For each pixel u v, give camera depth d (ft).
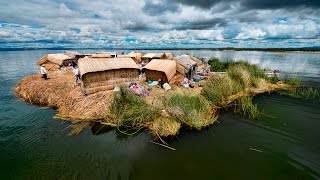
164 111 53.93
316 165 37.37
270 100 71.41
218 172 35.88
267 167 37.06
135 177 34.94
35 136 49.24
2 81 113.60
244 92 76.07
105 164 38.75
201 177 34.71
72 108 61.57
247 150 42.34
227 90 71.56
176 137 47.42
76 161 39.86
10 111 64.34
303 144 44.27
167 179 34.42
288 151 41.83
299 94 77.56
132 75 76.43
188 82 80.38
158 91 70.54
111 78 71.61
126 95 56.03
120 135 49.03
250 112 59.77
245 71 86.58
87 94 67.26
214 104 64.03
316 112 60.95
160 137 46.91
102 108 58.29
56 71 114.21
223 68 116.06
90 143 46.16
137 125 51.37
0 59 307.58
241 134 48.60
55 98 68.69
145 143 45.50
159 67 79.56
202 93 68.13
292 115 58.85
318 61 241.35
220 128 51.52
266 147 43.29
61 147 44.68
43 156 41.52
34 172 36.86
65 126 53.78
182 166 37.65
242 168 36.81
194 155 40.86
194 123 50.34
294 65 187.73
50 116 59.82
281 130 50.31
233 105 65.72
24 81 92.84
